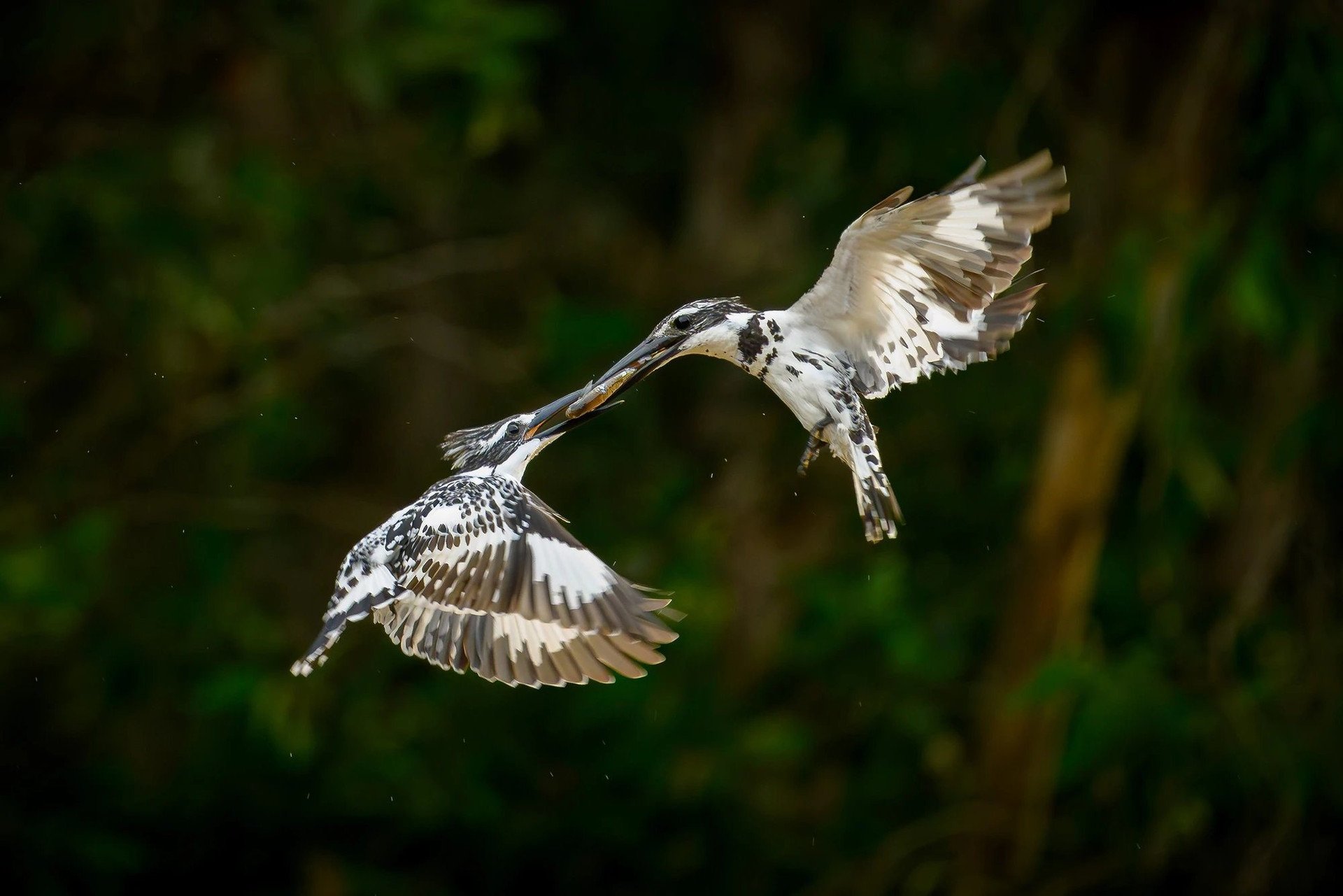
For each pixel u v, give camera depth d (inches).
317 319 553.3
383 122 569.9
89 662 548.4
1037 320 554.6
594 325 557.3
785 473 591.5
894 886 576.1
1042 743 566.6
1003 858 569.9
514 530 275.6
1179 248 516.4
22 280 515.2
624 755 558.3
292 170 547.2
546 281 602.2
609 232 609.6
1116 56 533.6
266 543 577.3
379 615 291.1
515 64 500.4
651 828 565.0
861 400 286.5
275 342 552.1
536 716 565.9
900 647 559.5
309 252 557.6
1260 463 541.0
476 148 542.9
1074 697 554.6
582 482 581.6
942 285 266.2
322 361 554.6
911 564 595.2
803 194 582.2
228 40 519.2
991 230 257.4
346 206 569.0
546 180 610.2
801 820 585.6
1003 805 569.0
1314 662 544.4
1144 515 553.6
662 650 558.3
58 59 518.6
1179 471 538.9
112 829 549.3
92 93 525.7
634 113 612.4
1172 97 525.7
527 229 605.0
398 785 549.0
